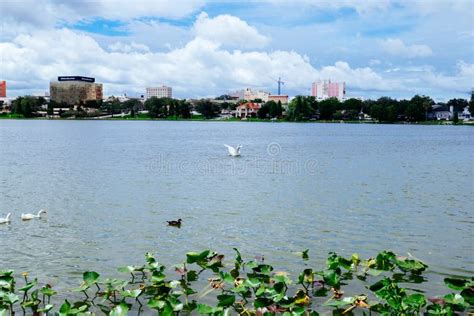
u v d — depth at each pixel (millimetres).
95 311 12406
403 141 90062
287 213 23266
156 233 19469
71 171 39719
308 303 12688
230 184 32719
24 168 41906
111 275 14789
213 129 145500
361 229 20250
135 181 33938
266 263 15875
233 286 13789
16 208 24422
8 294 12156
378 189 30844
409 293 13484
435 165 46625
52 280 14398
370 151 64562
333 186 32031
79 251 17094
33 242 18172
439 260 16250
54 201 26234
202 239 18656
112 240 18469
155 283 13156
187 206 24891
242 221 21594
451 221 21750
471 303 11773
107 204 25375
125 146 71375
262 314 11758
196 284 14078
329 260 14508
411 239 18766
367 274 14711
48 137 94500
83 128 144375
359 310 12438
